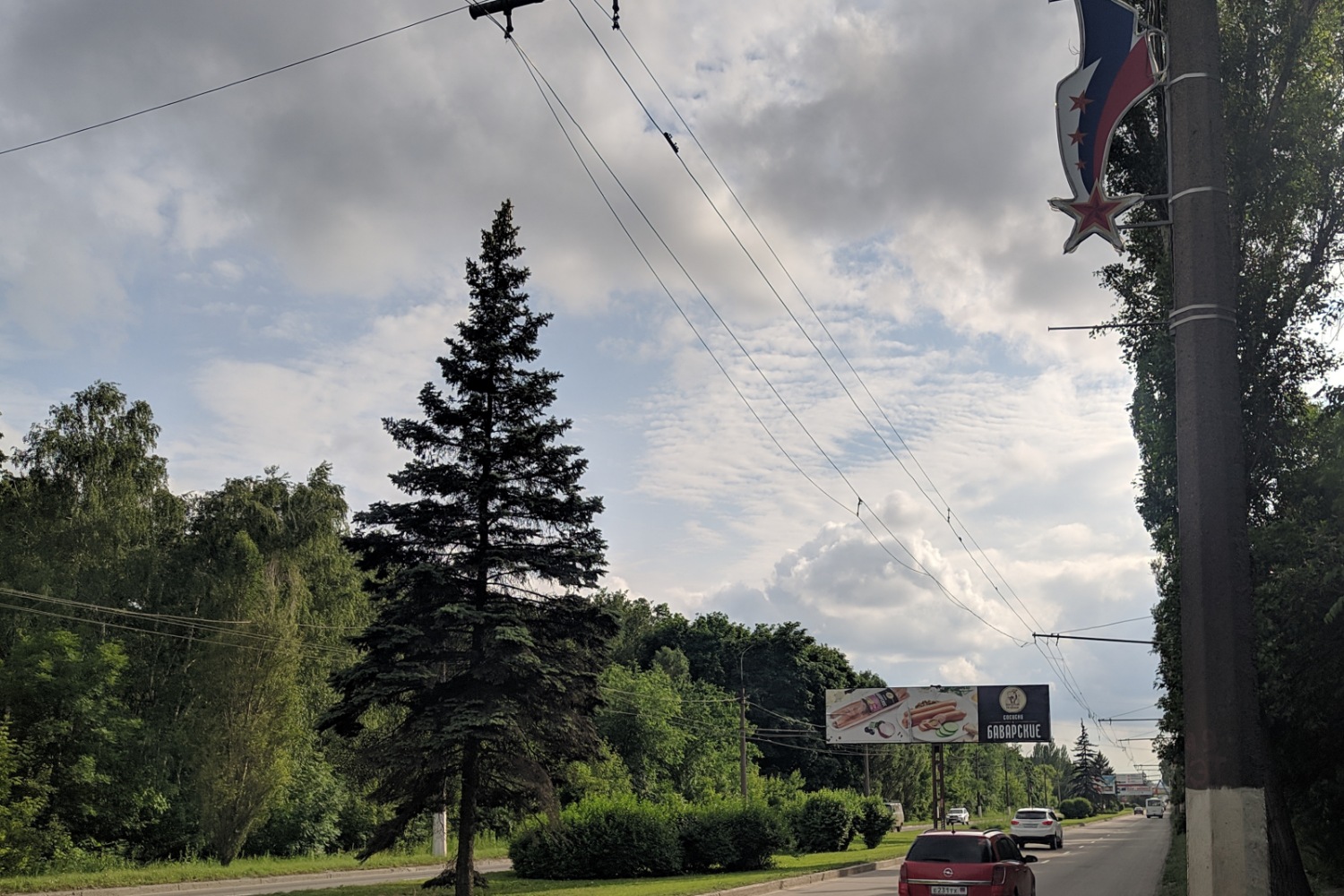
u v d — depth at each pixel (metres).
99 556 47.66
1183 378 6.58
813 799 50.34
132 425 49.28
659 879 32.91
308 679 50.53
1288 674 13.94
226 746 43.88
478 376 25.30
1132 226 7.50
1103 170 7.64
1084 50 7.81
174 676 48.59
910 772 103.44
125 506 47.94
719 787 70.44
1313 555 13.72
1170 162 6.90
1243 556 6.26
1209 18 6.91
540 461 25.53
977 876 18.34
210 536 50.34
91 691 43.22
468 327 25.67
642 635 99.31
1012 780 152.00
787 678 90.69
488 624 24.52
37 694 42.00
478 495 25.09
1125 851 47.31
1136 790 182.88
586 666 26.16
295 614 47.34
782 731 84.38
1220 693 6.12
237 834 43.75
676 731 71.69
